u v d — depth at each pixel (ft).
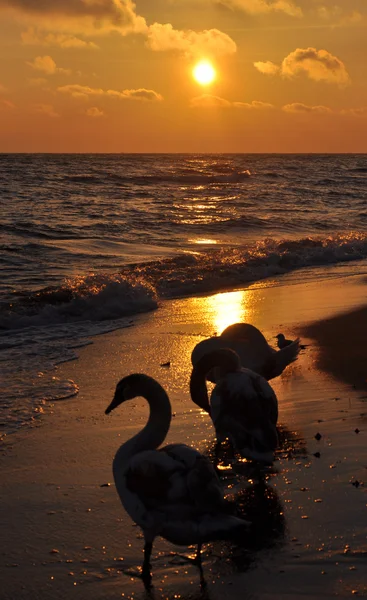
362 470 18.30
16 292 47.78
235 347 22.61
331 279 53.31
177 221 99.35
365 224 98.02
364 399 23.77
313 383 25.53
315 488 17.39
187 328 37.19
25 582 13.89
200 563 14.42
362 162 433.48
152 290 47.88
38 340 35.29
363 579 13.62
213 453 19.88
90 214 107.55
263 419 17.52
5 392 25.86
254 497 17.06
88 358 31.09
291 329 34.37
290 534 15.31
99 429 22.06
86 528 15.90
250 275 55.47
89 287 46.09
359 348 30.35
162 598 13.38
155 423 14.62
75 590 13.65
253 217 103.96
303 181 202.28
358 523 15.66
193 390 18.69
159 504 13.17
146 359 30.68
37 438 21.31
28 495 17.56
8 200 127.44
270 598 13.21
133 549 15.03
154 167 282.36
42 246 74.28
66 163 339.57
